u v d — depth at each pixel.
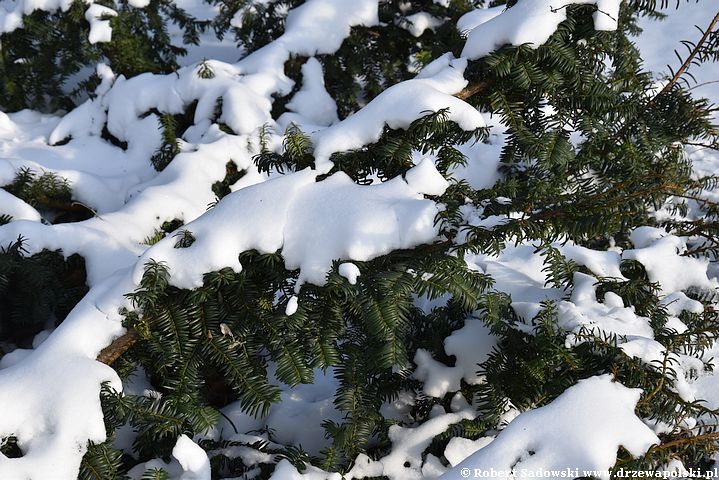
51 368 1.53
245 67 3.66
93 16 3.67
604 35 1.72
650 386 1.55
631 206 1.55
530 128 1.84
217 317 1.60
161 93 3.57
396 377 1.94
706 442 1.48
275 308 1.67
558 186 1.77
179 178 2.99
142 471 1.71
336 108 3.78
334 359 1.53
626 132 1.85
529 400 1.71
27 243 2.26
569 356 1.62
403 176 1.61
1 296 2.16
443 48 3.23
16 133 3.76
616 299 1.95
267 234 1.53
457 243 1.50
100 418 1.47
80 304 1.66
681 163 2.11
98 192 3.10
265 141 3.19
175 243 1.59
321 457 1.93
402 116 1.63
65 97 4.08
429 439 1.87
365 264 1.53
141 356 1.74
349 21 3.78
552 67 1.69
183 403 1.54
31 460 1.40
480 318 1.96
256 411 1.56
